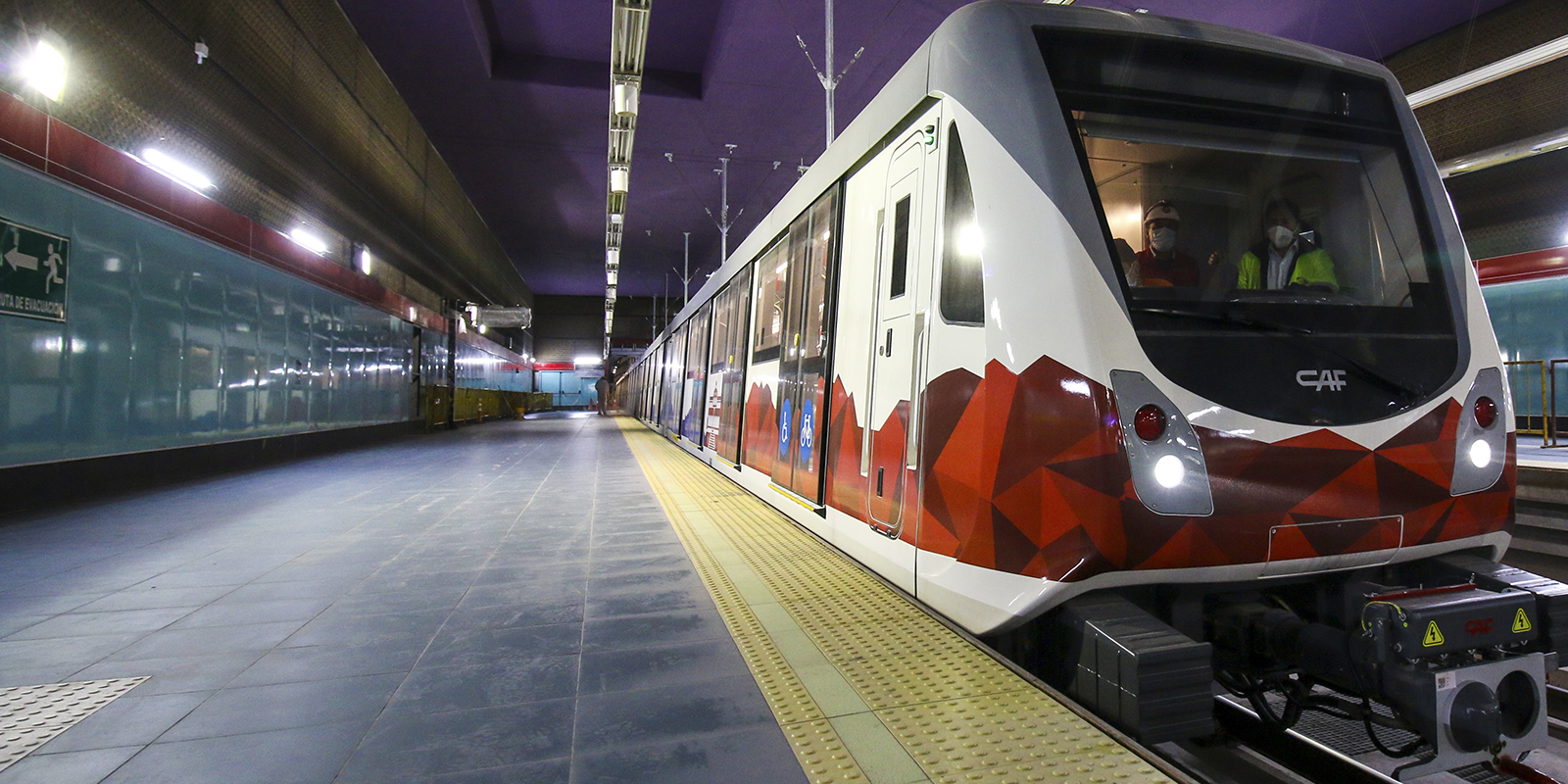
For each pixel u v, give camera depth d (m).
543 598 3.31
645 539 4.68
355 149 13.80
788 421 4.97
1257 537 2.12
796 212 5.03
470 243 25.28
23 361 5.96
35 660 2.56
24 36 6.08
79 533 4.99
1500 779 2.59
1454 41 11.10
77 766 1.78
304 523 5.36
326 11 11.77
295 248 10.77
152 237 7.58
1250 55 2.62
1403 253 2.59
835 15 12.07
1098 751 1.75
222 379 9.04
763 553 4.14
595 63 14.85
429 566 3.97
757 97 15.11
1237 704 2.94
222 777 1.72
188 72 8.46
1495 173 11.29
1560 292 10.19
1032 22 2.49
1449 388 2.37
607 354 44.94
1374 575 2.46
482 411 25.34
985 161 2.42
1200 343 2.17
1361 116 2.72
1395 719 2.09
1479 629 1.98
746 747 1.83
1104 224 2.24
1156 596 2.29
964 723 1.92
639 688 2.24
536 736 1.92
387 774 1.73
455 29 12.70
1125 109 2.44
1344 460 2.20
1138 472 2.04
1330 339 2.30
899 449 2.97
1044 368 2.14
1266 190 2.56
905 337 3.00
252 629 2.90
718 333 8.63
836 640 2.61
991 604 2.24
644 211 23.84
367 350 14.30
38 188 6.06
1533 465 5.18
